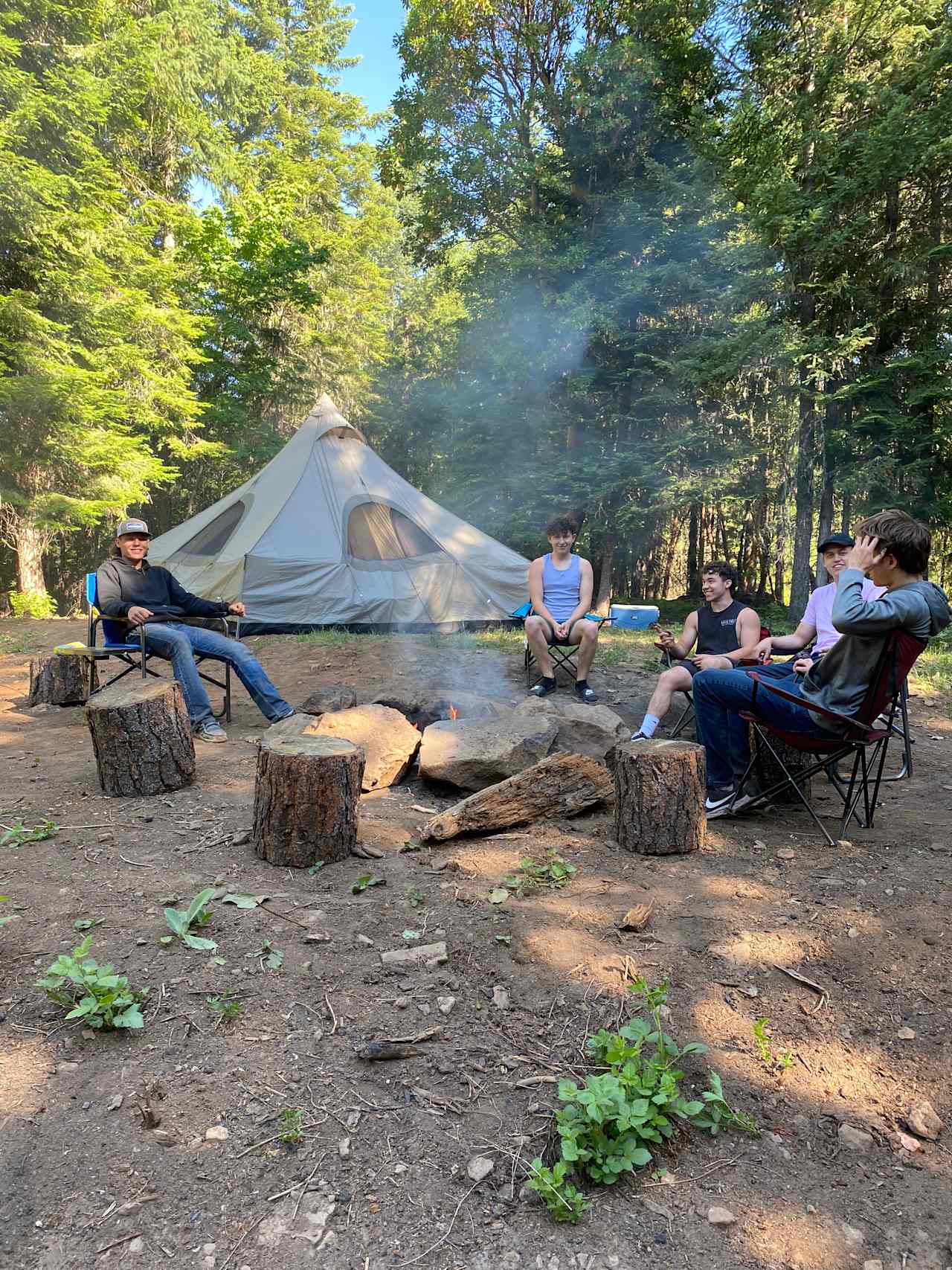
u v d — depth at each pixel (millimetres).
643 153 16875
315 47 24500
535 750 3787
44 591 14438
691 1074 1888
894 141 12945
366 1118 1722
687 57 16547
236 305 19359
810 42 14141
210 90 18094
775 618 16406
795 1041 2008
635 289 15391
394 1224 1484
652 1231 1500
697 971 2256
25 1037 1915
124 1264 1378
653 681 6195
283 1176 1566
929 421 14422
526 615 5758
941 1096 1845
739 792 3422
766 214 13766
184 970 2174
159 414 16625
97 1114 1687
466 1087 1826
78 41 13914
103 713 3445
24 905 2504
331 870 2824
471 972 2238
